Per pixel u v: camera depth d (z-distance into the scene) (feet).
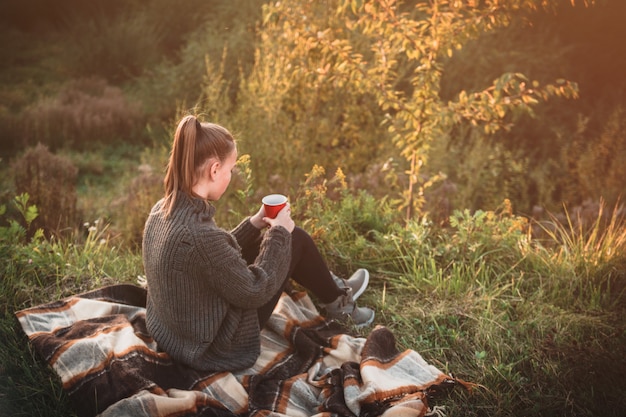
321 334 9.47
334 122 22.77
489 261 12.26
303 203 12.56
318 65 16.92
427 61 14.49
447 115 14.43
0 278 10.32
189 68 31.94
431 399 8.37
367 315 10.30
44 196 17.90
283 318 9.24
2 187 20.92
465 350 9.62
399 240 12.32
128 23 40.32
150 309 8.19
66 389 7.61
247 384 8.04
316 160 21.61
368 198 13.53
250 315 8.15
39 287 10.50
